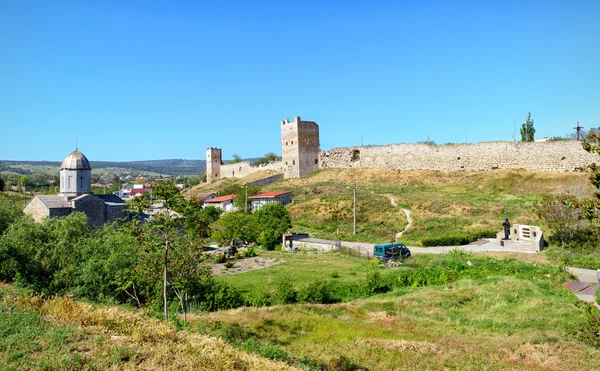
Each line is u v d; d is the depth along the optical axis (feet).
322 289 84.02
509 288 83.20
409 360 51.44
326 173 256.52
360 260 124.06
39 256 73.51
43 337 33.88
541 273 93.15
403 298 81.87
